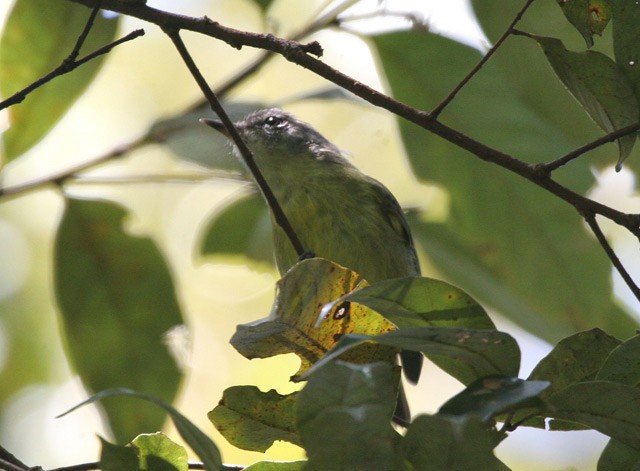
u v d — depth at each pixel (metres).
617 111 6.27
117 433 9.27
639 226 5.84
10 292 13.42
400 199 14.03
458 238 11.12
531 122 9.96
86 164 9.87
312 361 5.58
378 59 9.84
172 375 9.52
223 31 6.51
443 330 4.50
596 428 4.72
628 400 4.57
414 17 9.67
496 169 10.21
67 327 9.52
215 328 13.95
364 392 4.12
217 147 9.93
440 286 4.97
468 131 10.06
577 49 8.83
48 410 13.13
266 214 11.12
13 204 13.76
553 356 5.47
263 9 9.58
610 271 10.64
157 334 9.54
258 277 14.23
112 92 14.51
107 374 9.43
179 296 9.64
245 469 5.38
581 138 9.88
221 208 11.16
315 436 4.12
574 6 6.16
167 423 9.33
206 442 4.79
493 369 4.62
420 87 9.92
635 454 5.12
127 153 9.96
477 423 4.00
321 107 14.59
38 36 8.90
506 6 9.01
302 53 6.36
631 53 6.09
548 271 10.76
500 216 10.57
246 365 13.77
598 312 10.78
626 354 5.15
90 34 8.99
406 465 4.20
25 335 13.35
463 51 9.70
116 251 9.55
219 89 10.43
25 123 9.27
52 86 9.16
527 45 9.22
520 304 10.98
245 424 5.60
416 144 10.17
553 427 5.45
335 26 9.77
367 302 5.02
